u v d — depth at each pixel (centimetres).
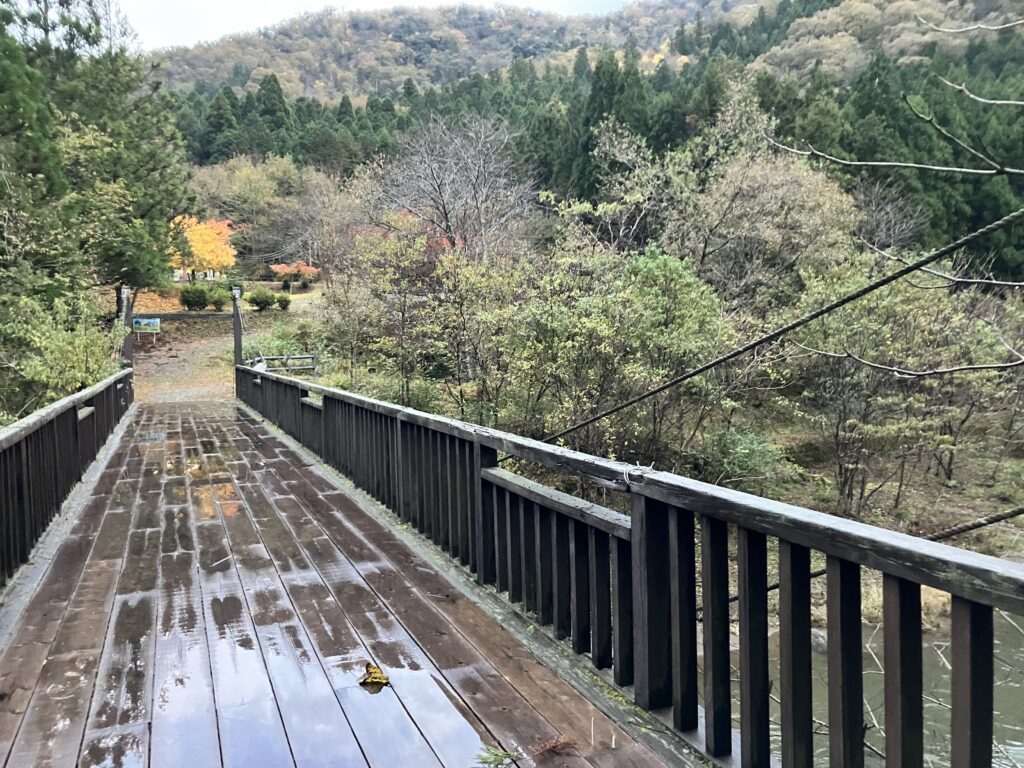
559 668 214
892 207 1551
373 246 1340
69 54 1655
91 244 1513
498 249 1486
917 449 1001
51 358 878
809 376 1038
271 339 2261
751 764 153
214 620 252
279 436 799
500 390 1067
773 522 139
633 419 937
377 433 445
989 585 97
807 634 139
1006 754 326
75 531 380
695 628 175
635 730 178
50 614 258
